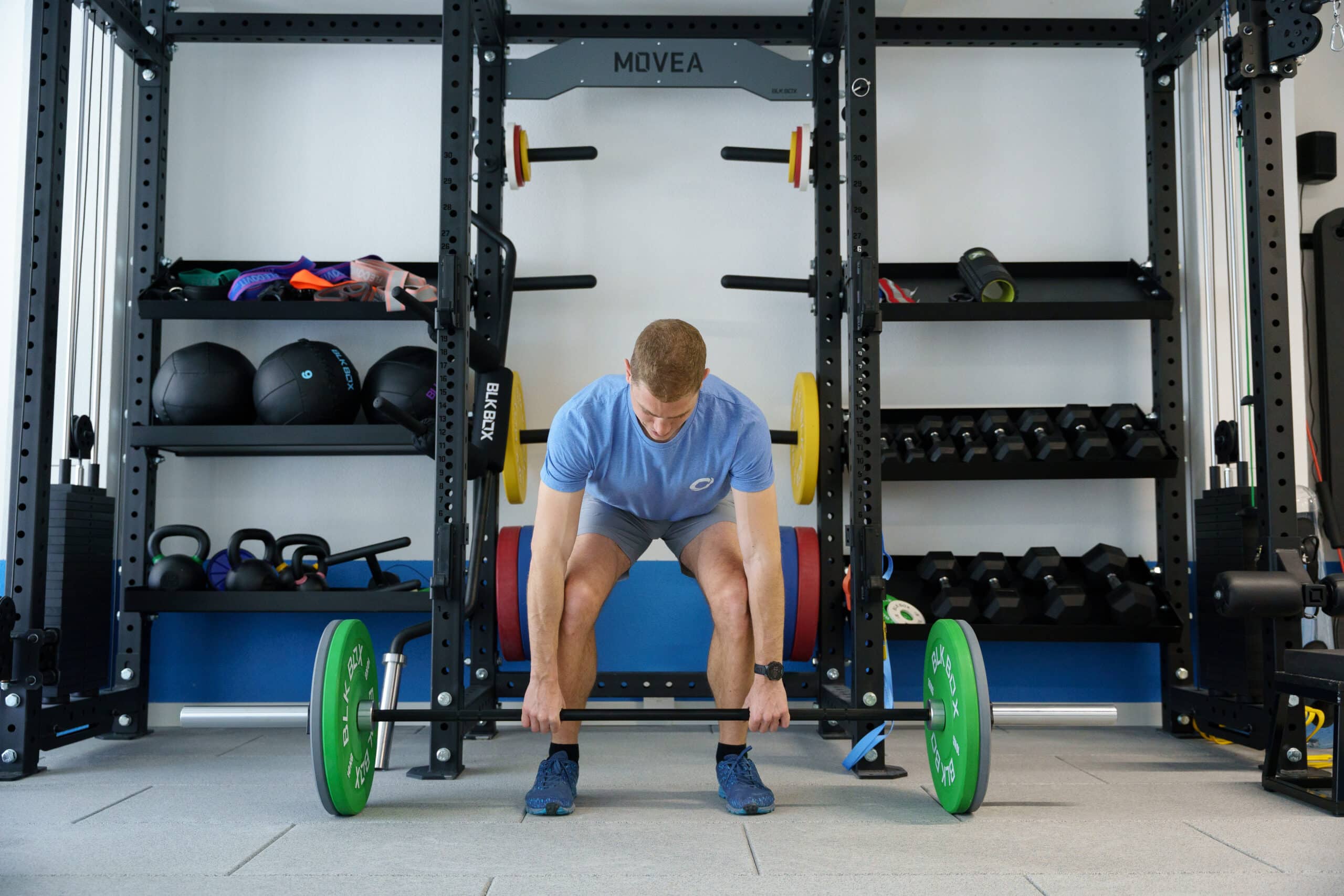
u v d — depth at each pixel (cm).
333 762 160
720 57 276
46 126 213
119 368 279
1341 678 175
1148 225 287
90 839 154
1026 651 283
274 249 289
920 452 265
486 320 247
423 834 157
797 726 269
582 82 273
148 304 259
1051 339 293
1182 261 291
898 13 291
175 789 192
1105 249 295
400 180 292
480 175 259
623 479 167
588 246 292
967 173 296
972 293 271
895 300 271
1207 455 283
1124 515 288
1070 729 271
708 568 173
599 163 294
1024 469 262
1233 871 138
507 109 294
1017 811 173
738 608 167
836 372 267
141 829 161
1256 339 205
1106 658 283
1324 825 164
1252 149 206
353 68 294
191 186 289
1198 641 268
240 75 292
